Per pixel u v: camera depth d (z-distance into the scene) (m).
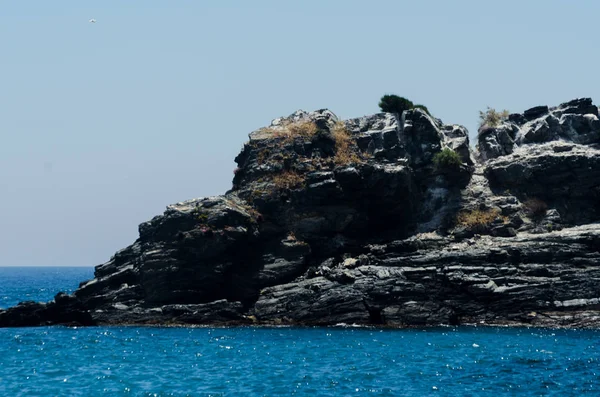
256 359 193.38
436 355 195.12
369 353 199.12
